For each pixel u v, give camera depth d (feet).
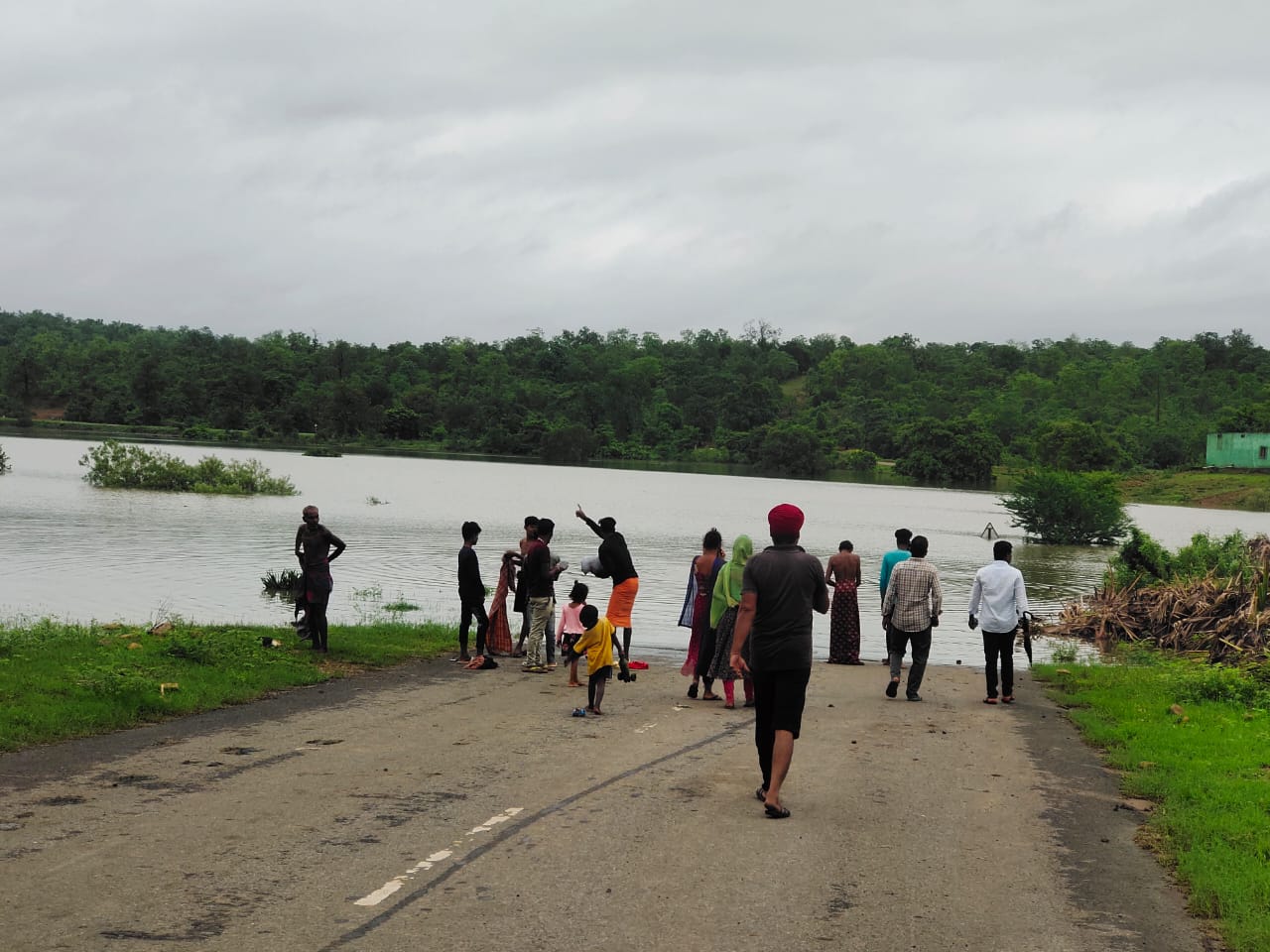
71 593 71.46
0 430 476.95
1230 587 68.54
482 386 615.98
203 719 33.78
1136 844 24.02
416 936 16.92
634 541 131.95
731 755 31.14
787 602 24.89
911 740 34.73
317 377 619.67
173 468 189.47
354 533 126.52
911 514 222.28
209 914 17.53
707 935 17.44
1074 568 124.77
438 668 46.42
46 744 29.50
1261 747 33.53
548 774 27.81
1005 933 18.20
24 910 17.39
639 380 606.14
